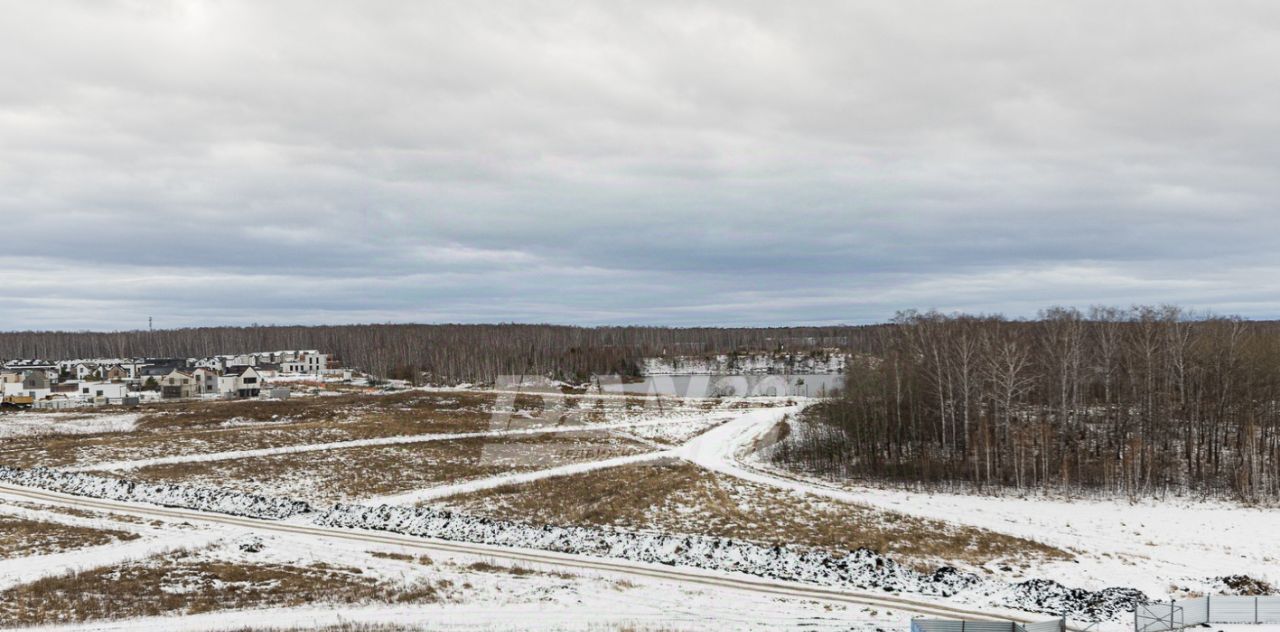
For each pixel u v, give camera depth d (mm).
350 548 44344
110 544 42812
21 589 34906
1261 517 55594
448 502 55594
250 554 42156
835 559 43781
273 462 65625
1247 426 71125
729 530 50281
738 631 32906
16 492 55062
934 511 56281
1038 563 44781
